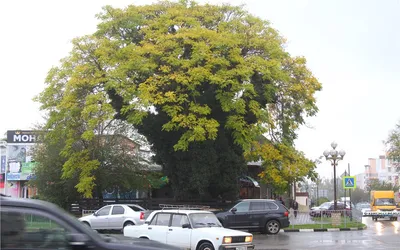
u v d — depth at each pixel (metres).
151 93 29.52
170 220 15.62
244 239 14.95
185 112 30.19
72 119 31.89
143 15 33.31
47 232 6.04
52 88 32.19
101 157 36.75
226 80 29.36
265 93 31.27
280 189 33.88
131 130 39.25
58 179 37.38
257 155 33.47
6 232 5.86
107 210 25.50
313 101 34.53
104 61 30.59
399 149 60.03
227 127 30.56
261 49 32.41
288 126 35.31
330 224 30.09
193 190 33.09
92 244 6.15
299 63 34.47
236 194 34.53
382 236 24.00
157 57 30.67
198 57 29.62
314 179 35.12
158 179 40.41
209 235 14.63
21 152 50.91
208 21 32.88
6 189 50.69
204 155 31.92
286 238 23.42
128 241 6.82
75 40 31.80
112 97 31.58
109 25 32.22
